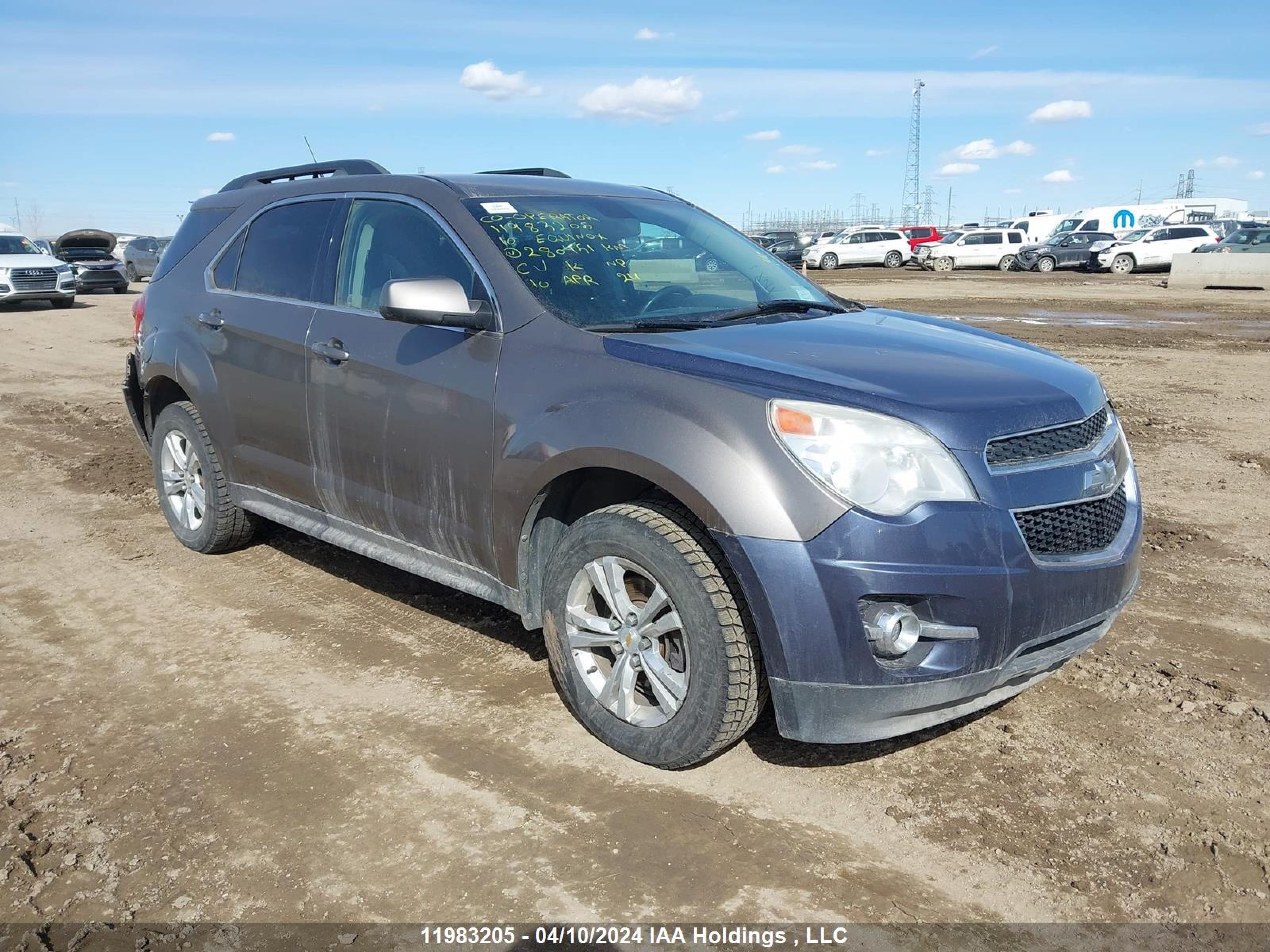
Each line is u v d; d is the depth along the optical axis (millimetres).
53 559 5328
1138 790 3145
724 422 2951
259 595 4789
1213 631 4332
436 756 3348
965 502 2846
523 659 4086
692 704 3059
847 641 2820
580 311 3570
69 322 19375
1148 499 6348
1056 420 3109
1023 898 2656
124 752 3385
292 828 2957
